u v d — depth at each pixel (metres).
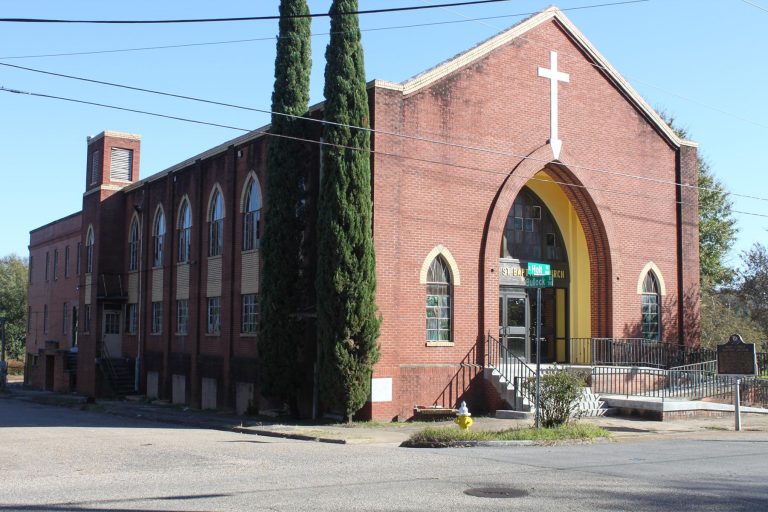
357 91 22.92
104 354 40.50
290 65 25.44
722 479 12.28
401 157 24.17
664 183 30.67
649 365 28.64
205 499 10.57
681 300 30.47
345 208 22.39
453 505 10.12
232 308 30.22
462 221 25.34
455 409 23.77
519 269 28.94
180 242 35.66
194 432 22.20
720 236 49.91
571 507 10.01
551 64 27.91
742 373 21.14
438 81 25.12
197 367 32.78
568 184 28.41
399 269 23.88
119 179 42.53
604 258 29.00
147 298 38.22
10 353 82.94
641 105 30.14
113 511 9.83
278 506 10.05
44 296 52.59
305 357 24.72
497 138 26.31
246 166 30.14
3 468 14.20
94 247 41.56
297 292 24.77
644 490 11.22
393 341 23.47
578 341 29.42
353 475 12.70
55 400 39.53
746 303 45.91
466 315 25.23
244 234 30.11
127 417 29.69
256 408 28.03
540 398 19.27
